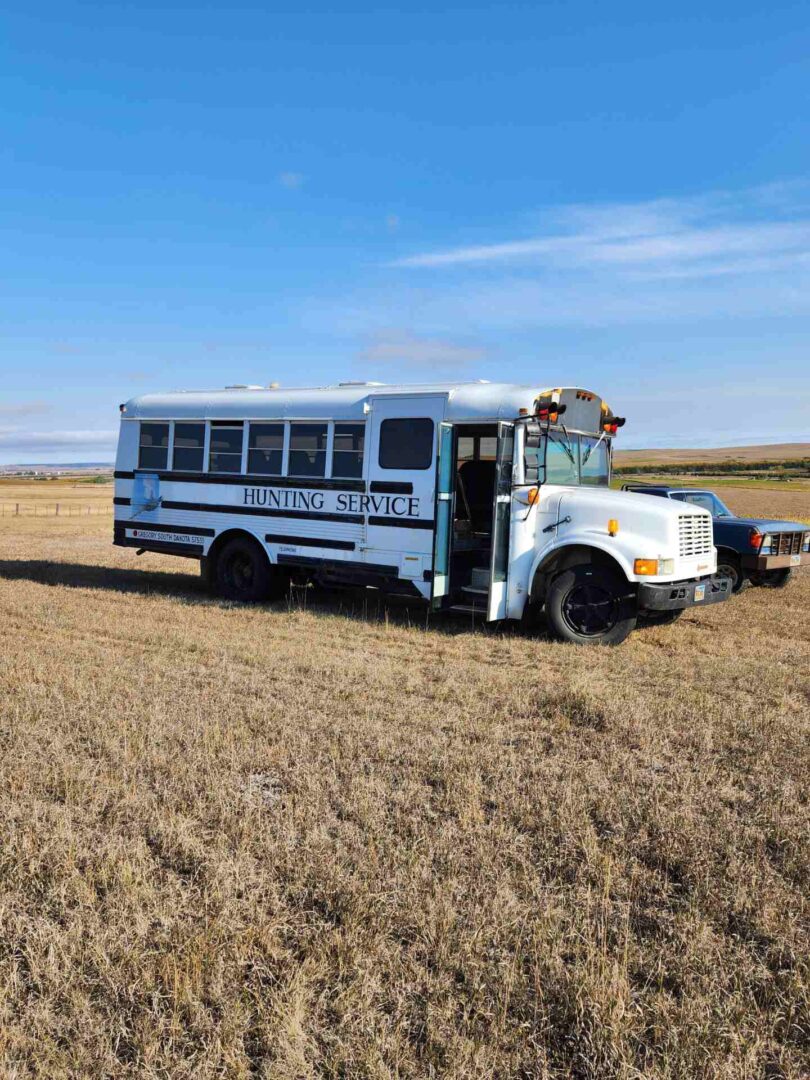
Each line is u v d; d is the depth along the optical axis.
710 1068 2.56
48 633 9.01
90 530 29.25
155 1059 2.63
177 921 3.29
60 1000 2.90
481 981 2.99
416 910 3.36
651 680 7.42
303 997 2.85
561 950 3.16
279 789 4.68
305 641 8.92
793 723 6.05
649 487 14.55
